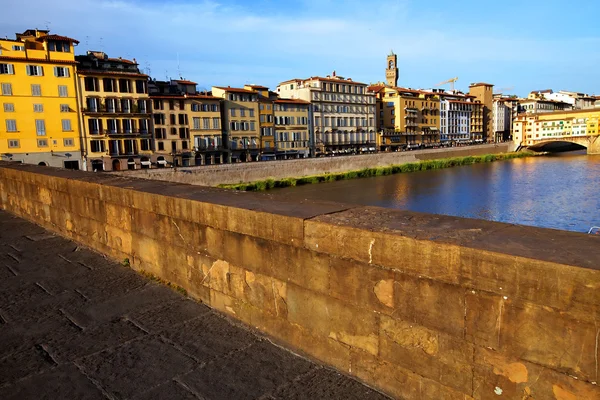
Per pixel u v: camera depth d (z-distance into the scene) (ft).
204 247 15.92
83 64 194.08
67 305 16.76
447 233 10.30
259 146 241.14
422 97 349.20
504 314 8.78
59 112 178.81
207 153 220.02
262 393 11.09
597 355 7.75
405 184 199.11
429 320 9.92
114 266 20.97
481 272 8.98
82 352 13.34
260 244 13.64
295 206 14.24
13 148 171.01
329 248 11.66
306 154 268.62
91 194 23.15
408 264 10.10
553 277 8.08
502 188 175.63
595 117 349.20
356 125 301.43
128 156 194.29
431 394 10.06
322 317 12.14
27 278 19.80
